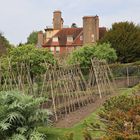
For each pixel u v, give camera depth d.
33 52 21.36
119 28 40.84
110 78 26.73
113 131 5.57
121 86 26.97
